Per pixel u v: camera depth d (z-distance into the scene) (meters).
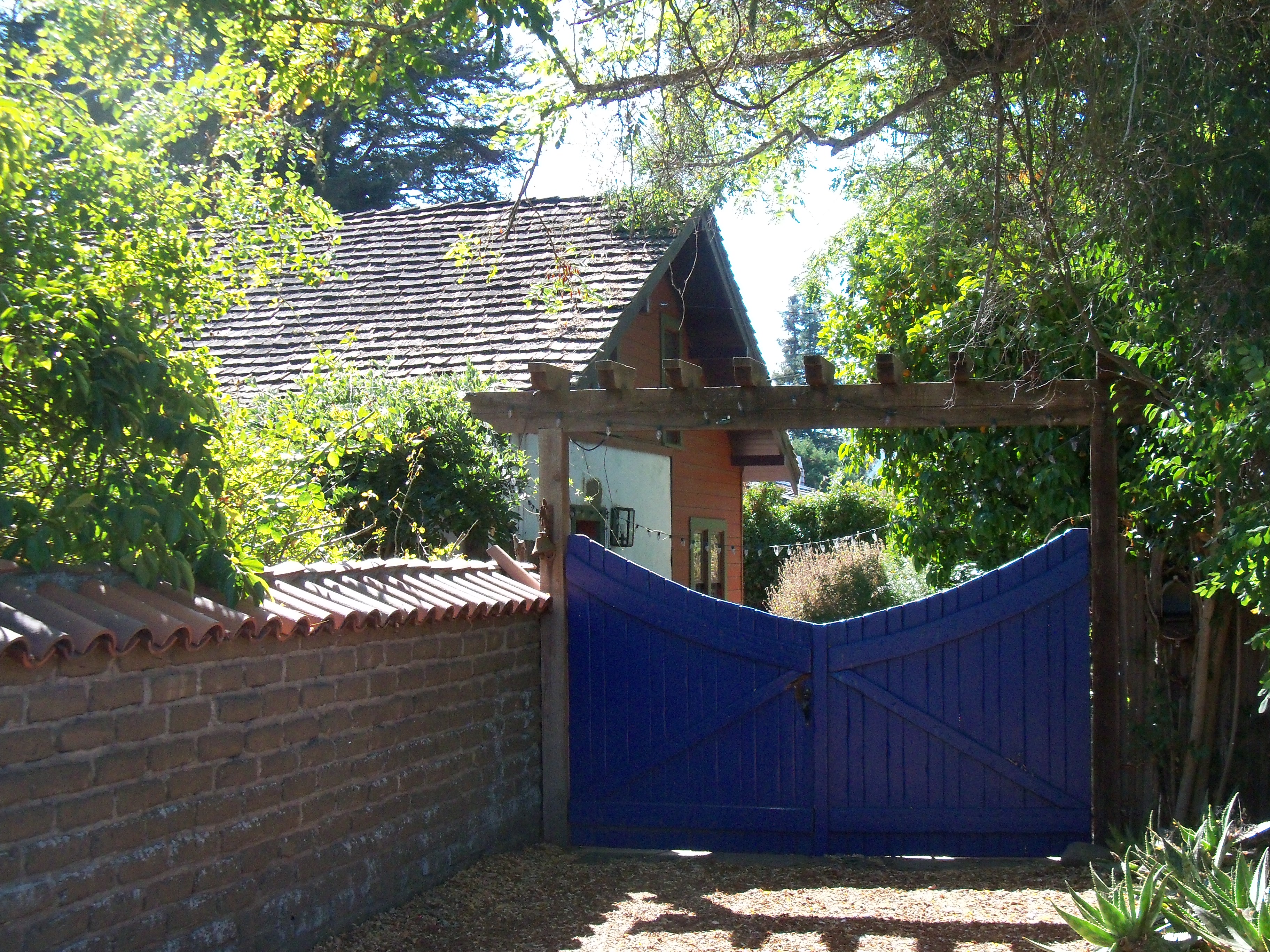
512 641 7.83
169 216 6.06
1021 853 7.55
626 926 6.22
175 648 4.80
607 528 13.46
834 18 8.02
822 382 7.69
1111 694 7.35
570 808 8.14
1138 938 4.82
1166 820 7.60
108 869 4.43
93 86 6.45
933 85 7.79
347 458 10.16
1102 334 7.85
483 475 10.77
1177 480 6.77
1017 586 7.57
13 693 4.04
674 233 11.98
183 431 5.09
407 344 12.91
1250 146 6.11
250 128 7.34
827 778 7.78
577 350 12.13
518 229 14.80
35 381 4.82
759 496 24.91
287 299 14.35
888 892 6.85
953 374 7.53
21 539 4.61
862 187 9.32
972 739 7.60
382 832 6.26
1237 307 5.87
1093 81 6.65
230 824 5.11
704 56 8.57
